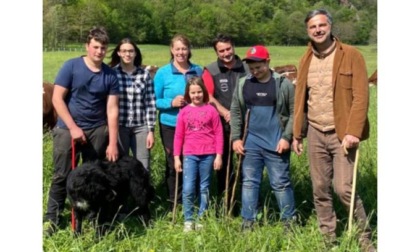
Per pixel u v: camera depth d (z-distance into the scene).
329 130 5.08
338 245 5.16
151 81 6.23
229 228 5.33
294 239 5.11
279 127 5.58
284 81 5.54
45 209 6.09
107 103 5.71
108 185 5.27
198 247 5.00
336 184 5.11
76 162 5.83
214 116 5.85
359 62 4.96
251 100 5.58
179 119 5.89
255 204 5.66
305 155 7.54
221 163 5.83
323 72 5.06
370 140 8.37
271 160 5.59
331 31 5.07
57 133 5.70
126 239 5.26
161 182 6.91
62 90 5.55
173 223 5.80
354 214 5.23
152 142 6.18
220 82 6.14
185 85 6.18
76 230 5.33
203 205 5.83
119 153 5.92
